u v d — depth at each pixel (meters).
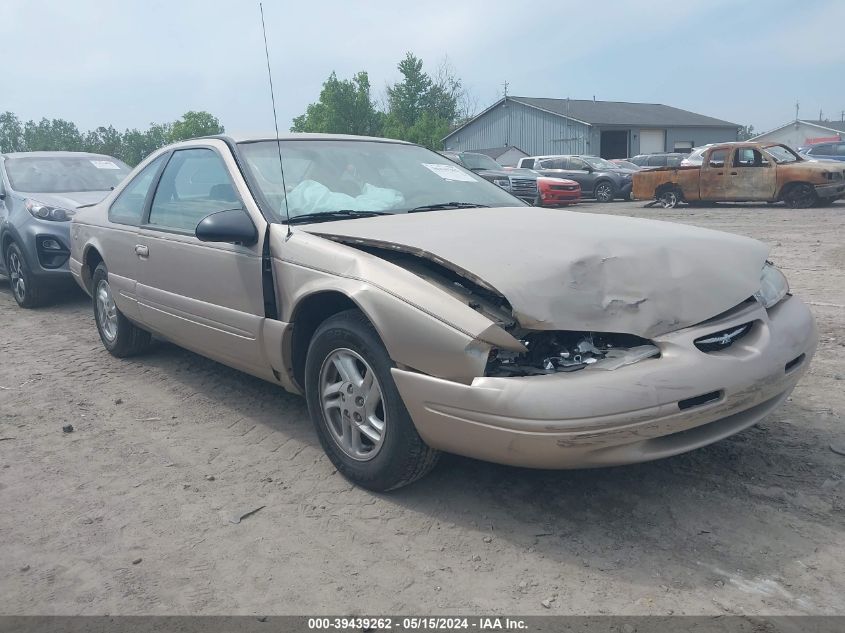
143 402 4.81
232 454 3.93
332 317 3.40
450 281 3.09
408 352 2.97
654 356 2.87
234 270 3.94
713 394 2.89
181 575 2.83
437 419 2.92
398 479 3.24
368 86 44.28
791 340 3.21
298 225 3.74
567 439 2.67
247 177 4.06
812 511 3.06
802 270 8.52
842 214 15.18
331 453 3.53
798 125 59.22
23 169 8.82
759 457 3.55
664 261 3.11
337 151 4.51
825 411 4.07
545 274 2.89
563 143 46.88
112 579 2.82
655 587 2.62
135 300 5.05
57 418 4.58
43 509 3.40
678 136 48.91
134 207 5.20
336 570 2.82
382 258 3.32
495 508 3.22
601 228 3.50
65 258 7.73
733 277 3.19
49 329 7.07
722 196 17.97
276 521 3.21
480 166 21.19
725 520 3.02
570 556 2.83
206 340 4.31
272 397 4.80
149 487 3.58
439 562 2.84
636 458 2.80
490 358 2.85
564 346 2.89
